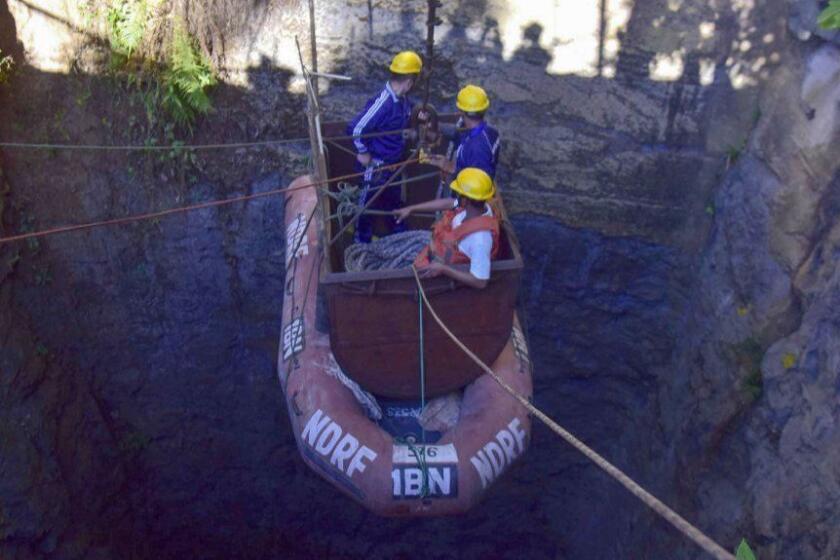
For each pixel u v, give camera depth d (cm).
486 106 624
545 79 891
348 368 604
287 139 955
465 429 602
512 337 682
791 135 730
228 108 945
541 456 1119
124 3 885
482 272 544
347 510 1188
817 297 668
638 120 888
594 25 867
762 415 710
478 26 887
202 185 974
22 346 972
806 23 717
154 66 911
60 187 965
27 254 980
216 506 1193
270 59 921
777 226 734
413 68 655
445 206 644
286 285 738
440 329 587
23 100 927
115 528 1109
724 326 813
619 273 962
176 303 1041
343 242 725
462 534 1202
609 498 1068
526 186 935
